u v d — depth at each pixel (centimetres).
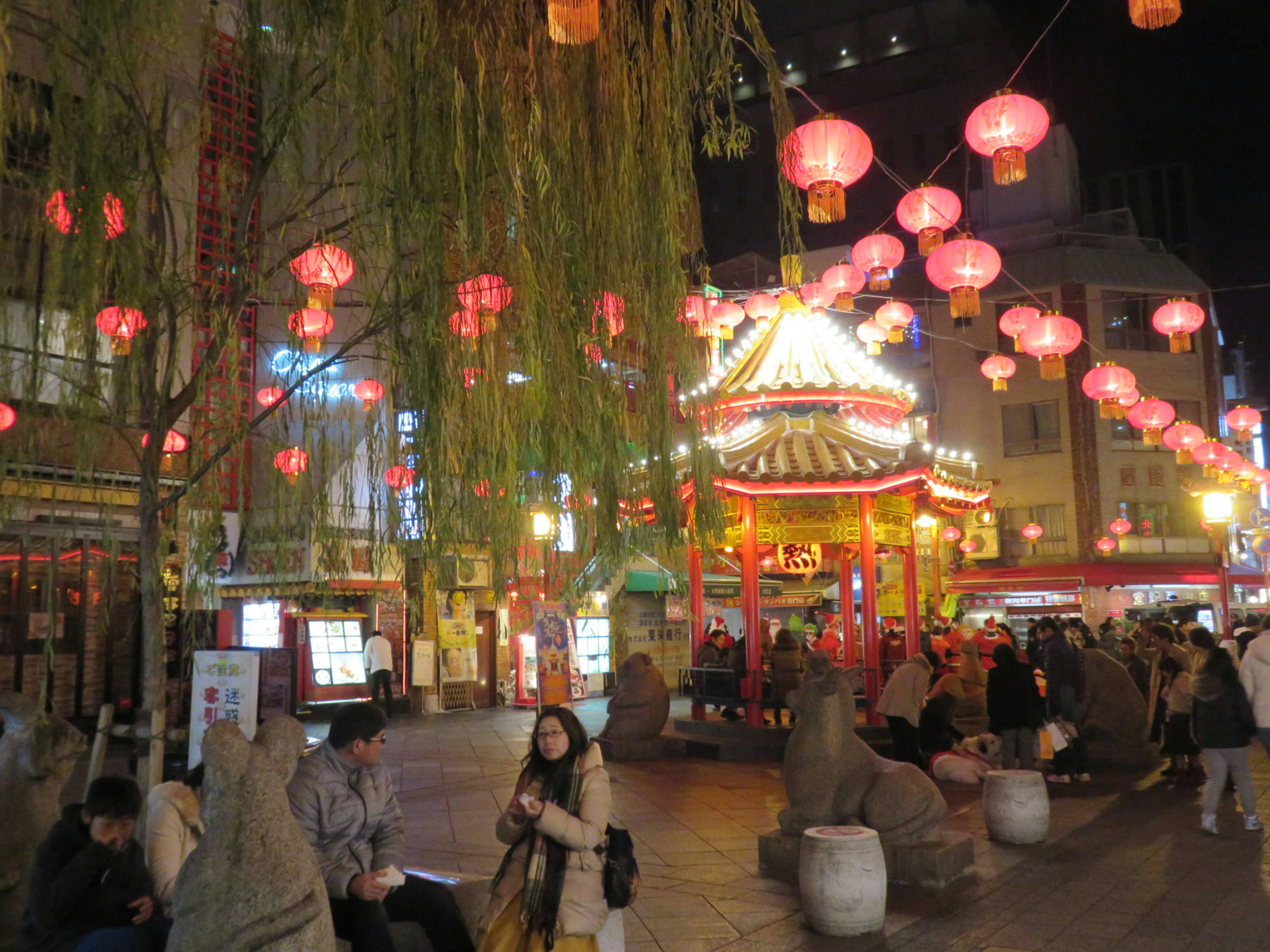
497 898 432
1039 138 850
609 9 576
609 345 555
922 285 3594
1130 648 1513
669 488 556
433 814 999
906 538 1536
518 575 512
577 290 543
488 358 493
